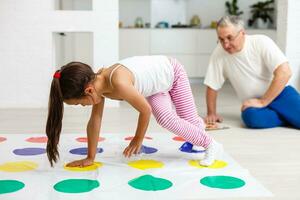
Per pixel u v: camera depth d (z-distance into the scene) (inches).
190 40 206.1
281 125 98.3
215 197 50.4
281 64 92.0
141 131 59.0
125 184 54.4
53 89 53.1
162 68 63.5
